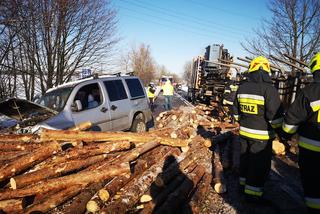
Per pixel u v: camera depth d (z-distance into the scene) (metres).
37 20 9.87
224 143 7.12
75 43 11.97
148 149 4.88
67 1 10.51
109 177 3.86
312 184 2.96
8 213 3.04
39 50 11.01
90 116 6.33
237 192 4.41
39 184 3.40
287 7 15.52
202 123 9.62
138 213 3.32
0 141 4.30
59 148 4.08
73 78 12.83
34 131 5.18
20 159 3.62
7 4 7.89
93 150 4.39
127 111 7.53
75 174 3.70
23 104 5.93
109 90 7.21
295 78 8.02
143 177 4.02
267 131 3.73
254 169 3.80
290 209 3.84
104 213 3.06
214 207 3.90
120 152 4.83
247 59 10.23
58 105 6.18
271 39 16.69
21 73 10.70
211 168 5.13
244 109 3.88
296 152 6.52
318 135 2.89
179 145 5.59
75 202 3.29
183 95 36.06
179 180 4.17
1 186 3.49
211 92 18.52
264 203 3.99
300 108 2.94
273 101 3.52
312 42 15.05
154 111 16.61
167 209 3.27
